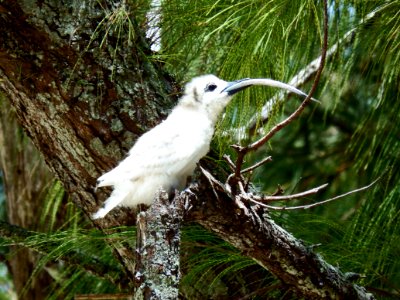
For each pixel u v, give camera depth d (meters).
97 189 3.99
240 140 4.20
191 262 4.20
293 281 3.98
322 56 3.10
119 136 3.88
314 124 6.98
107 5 3.93
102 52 3.87
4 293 7.34
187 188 3.63
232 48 4.11
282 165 6.86
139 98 3.92
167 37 4.34
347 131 6.90
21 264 6.09
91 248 4.76
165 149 3.62
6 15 3.75
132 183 3.64
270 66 4.30
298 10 4.07
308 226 4.57
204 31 4.29
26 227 6.05
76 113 3.85
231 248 4.15
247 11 4.16
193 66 4.60
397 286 4.66
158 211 3.14
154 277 3.09
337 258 4.36
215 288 4.25
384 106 5.09
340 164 6.74
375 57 4.76
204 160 3.99
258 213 3.76
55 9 3.80
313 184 6.70
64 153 3.97
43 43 3.81
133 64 3.95
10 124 6.07
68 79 3.82
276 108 4.26
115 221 4.05
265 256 3.87
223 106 3.88
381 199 4.81
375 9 4.37
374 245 4.38
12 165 6.12
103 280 5.34
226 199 3.77
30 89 3.86
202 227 4.04
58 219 5.81
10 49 3.79
